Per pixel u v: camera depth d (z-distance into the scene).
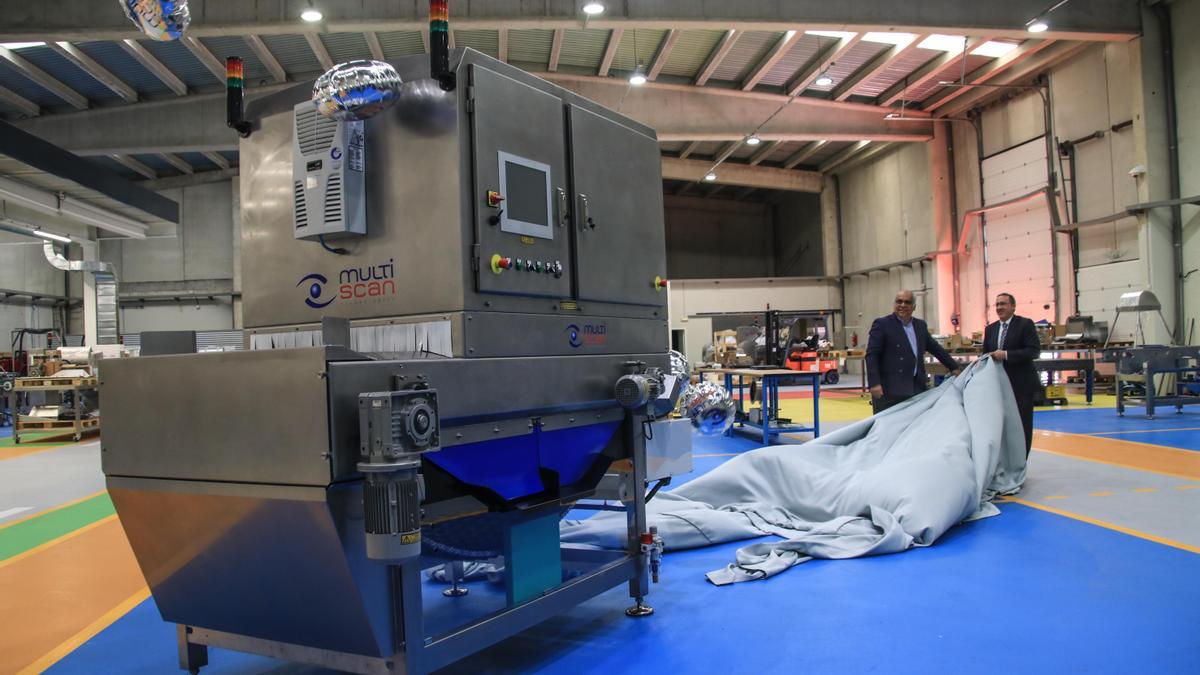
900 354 5.27
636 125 2.91
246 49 11.79
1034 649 2.39
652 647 2.50
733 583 3.16
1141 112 11.63
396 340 2.14
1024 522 4.02
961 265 16.91
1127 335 12.38
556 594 2.38
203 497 1.83
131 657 2.56
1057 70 13.75
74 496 5.80
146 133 13.56
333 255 2.27
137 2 2.21
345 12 9.34
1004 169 15.34
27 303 20.22
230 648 2.12
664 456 3.03
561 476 2.55
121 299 21.09
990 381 4.84
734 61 13.63
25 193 10.34
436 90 2.09
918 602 2.85
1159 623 2.58
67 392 10.54
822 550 3.49
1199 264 11.20
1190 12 11.26
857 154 20.16
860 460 4.57
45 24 8.82
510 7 9.66
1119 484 4.98
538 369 2.24
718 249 26.00
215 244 20.84
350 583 1.72
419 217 2.10
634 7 9.88
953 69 14.31
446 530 2.44
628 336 2.78
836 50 12.66
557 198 2.42
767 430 7.39
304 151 2.20
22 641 2.73
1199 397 8.90
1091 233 13.16
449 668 2.38
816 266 23.17
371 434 1.63
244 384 1.77
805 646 2.47
